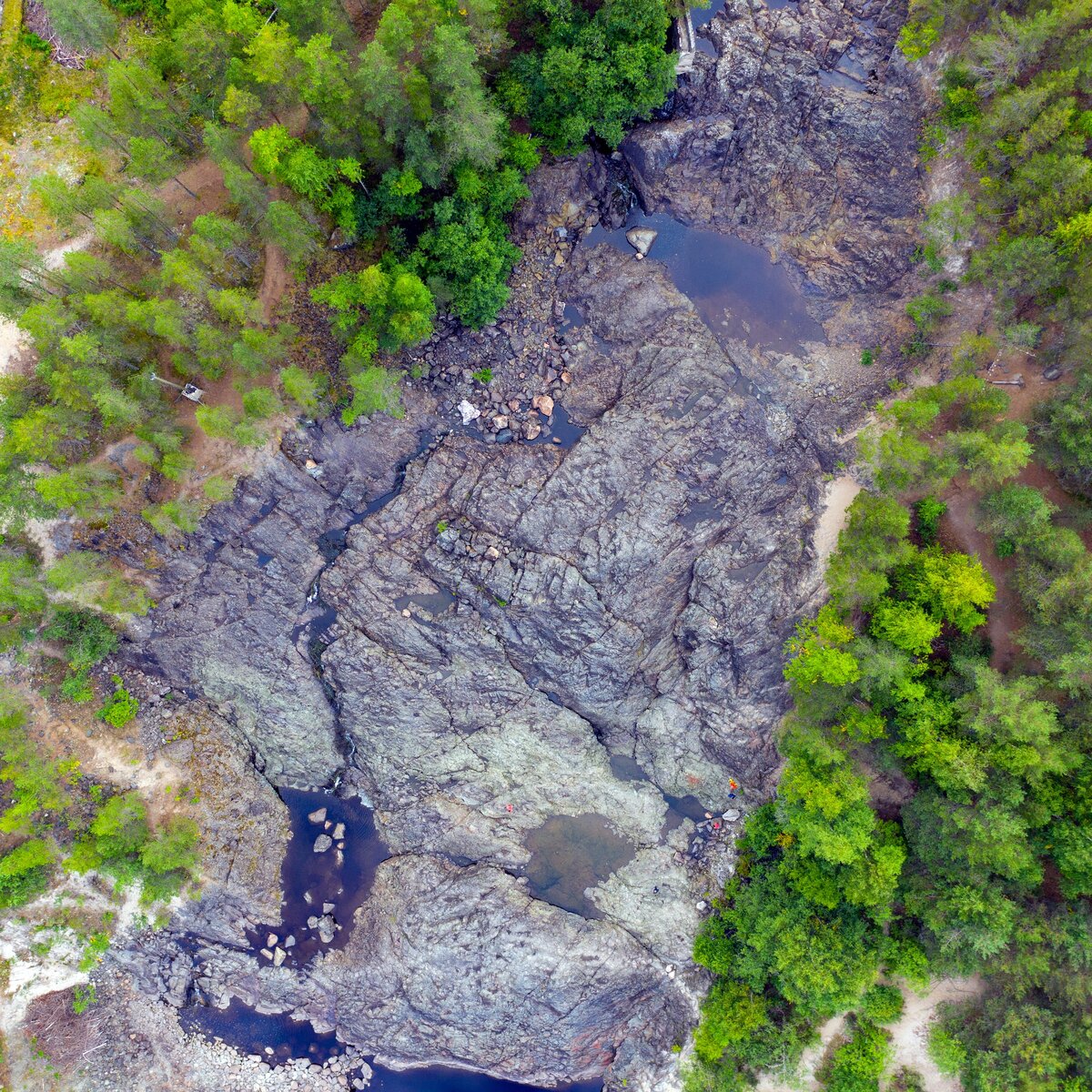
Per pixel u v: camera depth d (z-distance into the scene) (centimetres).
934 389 4753
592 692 5597
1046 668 4344
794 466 5503
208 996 5731
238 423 4916
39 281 4525
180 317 4488
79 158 4819
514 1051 5572
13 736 5091
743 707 5588
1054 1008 4519
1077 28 4038
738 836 5675
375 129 4256
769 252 5625
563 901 5656
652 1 4434
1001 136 4466
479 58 4525
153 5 4666
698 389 5397
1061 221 4234
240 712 5722
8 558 4853
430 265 4809
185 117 4603
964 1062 4716
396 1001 5544
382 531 5497
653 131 5356
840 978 4775
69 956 5416
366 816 5884
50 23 4741
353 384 4806
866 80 5209
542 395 5584
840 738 4894
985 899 4525
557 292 5591
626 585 5378
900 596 4794
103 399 4319
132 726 5469
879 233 5344
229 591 5491
